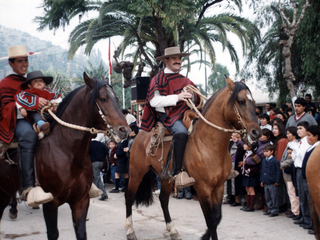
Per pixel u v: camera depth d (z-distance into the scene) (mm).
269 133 5906
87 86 3135
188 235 4664
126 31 12062
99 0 11508
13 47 3262
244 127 3361
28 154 3041
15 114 3160
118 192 8391
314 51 9836
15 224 5316
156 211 6191
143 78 10070
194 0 11305
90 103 3047
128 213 4664
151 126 4188
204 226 5094
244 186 6051
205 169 3604
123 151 8086
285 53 9039
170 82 4027
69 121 3186
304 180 4691
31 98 3137
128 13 11664
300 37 10305
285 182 5453
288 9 11609
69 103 3232
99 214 6047
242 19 13188
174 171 3725
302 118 6324
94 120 3119
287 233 4586
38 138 3189
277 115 7586
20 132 3195
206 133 3672
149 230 4961
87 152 3234
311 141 4293
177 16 9844
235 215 5672
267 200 5590
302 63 11109
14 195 3455
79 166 3166
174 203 6855
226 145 3639
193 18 10516
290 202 5406
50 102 3289
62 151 3129
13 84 3293
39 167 3129
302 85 12195
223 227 4930
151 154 4391
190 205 6648
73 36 9648
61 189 3088
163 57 4047
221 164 3645
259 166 5859
